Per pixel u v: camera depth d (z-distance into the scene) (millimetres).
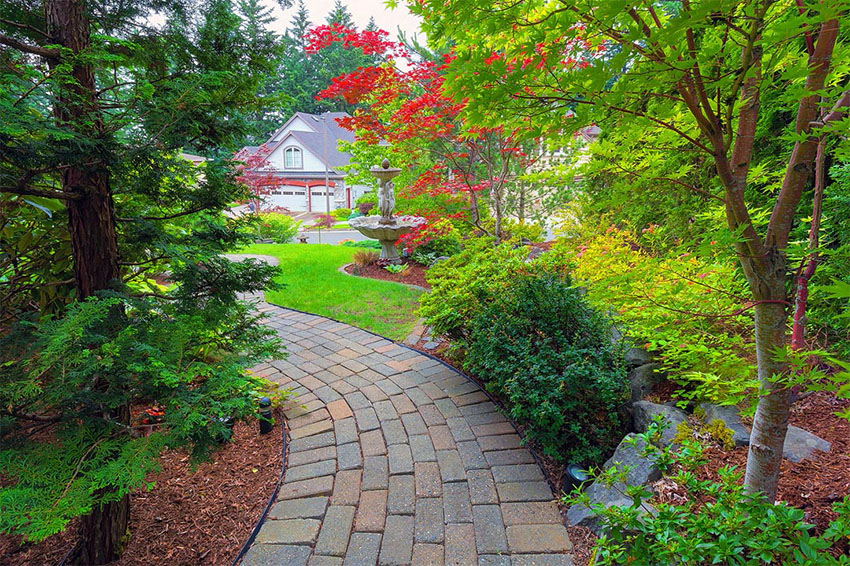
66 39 1834
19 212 2350
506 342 3279
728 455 2316
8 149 1507
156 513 2455
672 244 2424
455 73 1392
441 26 1556
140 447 1619
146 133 1984
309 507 2459
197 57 2248
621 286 1900
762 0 1163
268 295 6879
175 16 2129
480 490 2549
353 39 5539
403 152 6852
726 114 1337
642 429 2754
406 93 5984
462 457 2861
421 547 2154
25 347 1798
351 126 6137
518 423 3230
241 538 2268
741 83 1250
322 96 6090
